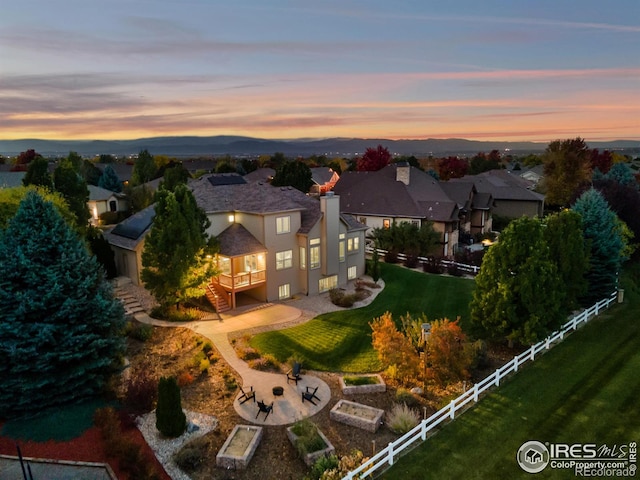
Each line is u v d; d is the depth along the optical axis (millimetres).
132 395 16109
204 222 26812
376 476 12977
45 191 32438
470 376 18844
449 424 15625
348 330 24391
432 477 12938
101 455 13711
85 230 34281
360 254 35469
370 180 51750
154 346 21969
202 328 24391
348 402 16719
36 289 15820
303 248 30594
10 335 15273
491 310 21141
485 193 52406
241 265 30234
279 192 32781
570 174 64812
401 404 16969
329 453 13641
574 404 16703
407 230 41094
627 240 36812
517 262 20594
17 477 12883
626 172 58281
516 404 16812
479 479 12844
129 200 58219
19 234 16078
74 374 15914
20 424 15117
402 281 34062
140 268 29922
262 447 14352
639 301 29812
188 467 13250
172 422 14453
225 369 19688
